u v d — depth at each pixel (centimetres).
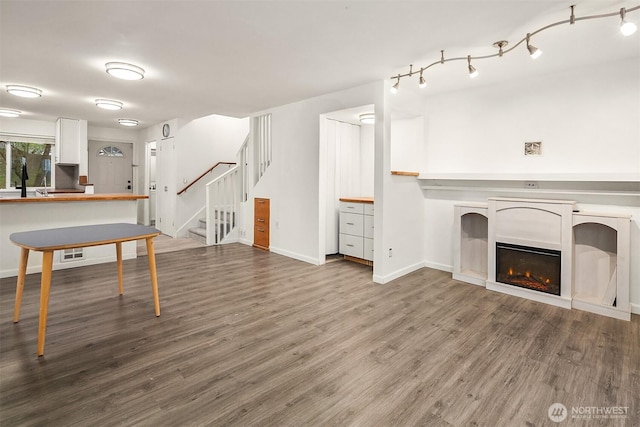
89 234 263
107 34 266
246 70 349
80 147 661
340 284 386
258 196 577
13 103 515
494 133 391
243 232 620
